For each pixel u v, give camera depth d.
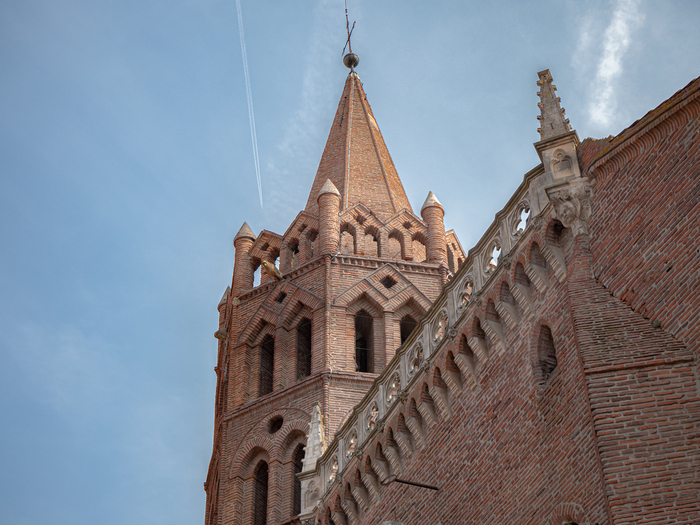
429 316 31.59
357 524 33.94
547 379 25.77
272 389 49.41
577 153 26.33
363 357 50.22
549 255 25.88
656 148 23.59
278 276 51.53
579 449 23.22
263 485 46.47
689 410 20.47
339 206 54.72
